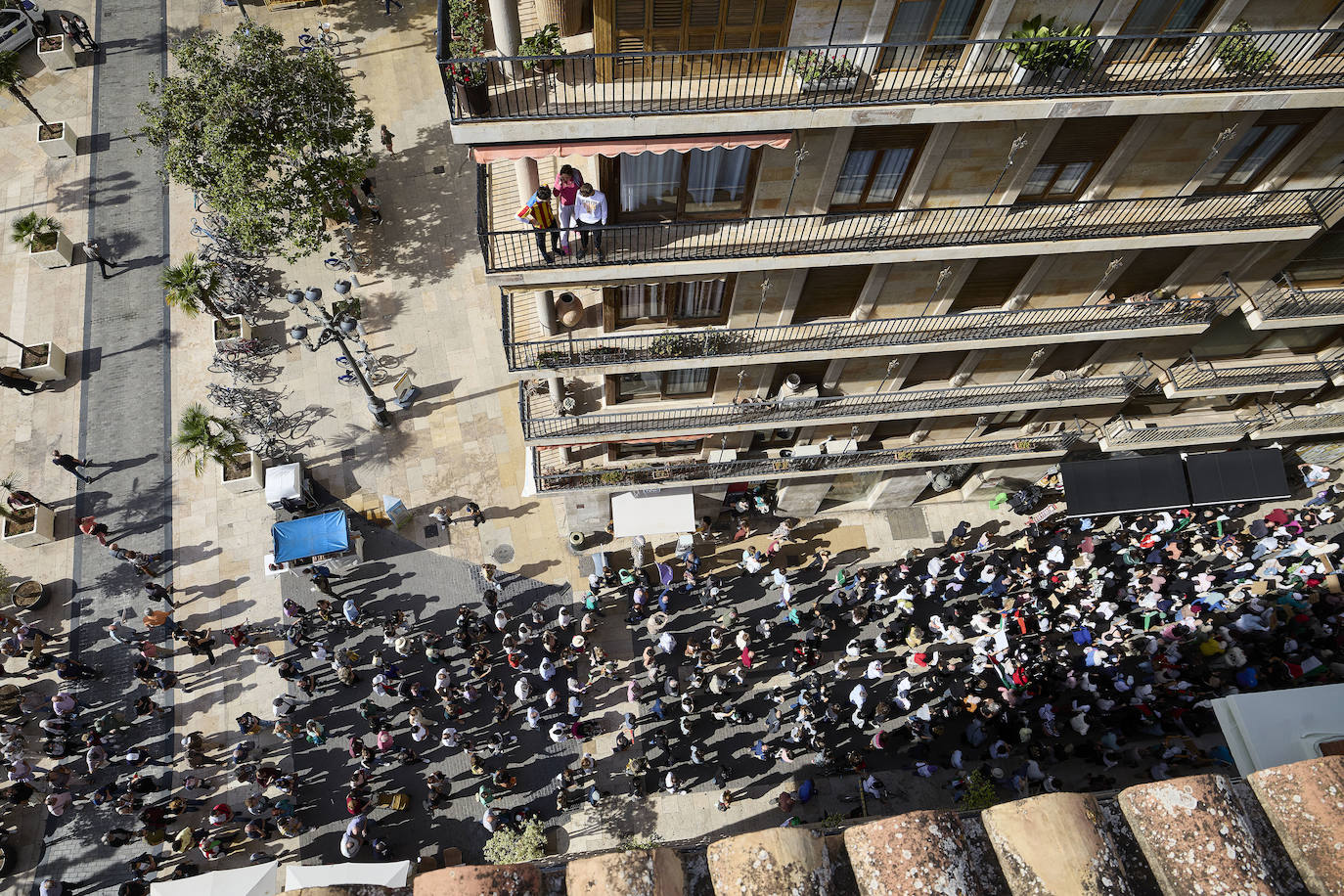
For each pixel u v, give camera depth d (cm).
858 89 1438
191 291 3084
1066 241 1722
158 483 3086
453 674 2767
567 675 2766
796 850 684
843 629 2889
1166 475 2878
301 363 3281
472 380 3275
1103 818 708
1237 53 1409
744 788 2600
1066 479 2870
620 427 2289
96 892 2419
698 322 2059
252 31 3050
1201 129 1612
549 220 1605
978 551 3030
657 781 2600
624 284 1738
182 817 2534
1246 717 1533
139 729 2672
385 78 3856
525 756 2638
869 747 2667
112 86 3850
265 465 3105
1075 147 1630
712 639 2823
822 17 1355
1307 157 1708
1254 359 2431
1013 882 671
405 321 3375
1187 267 2033
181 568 2941
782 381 2355
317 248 3153
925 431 2670
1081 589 2894
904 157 1617
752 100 1409
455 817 2542
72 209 3584
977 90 1411
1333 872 625
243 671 2764
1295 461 3105
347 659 2747
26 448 3147
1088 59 1393
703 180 1641
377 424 3177
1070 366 2422
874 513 3158
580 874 678
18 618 2844
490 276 1664
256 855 2461
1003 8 1343
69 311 3391
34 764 2612
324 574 2875
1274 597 2809
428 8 4025
